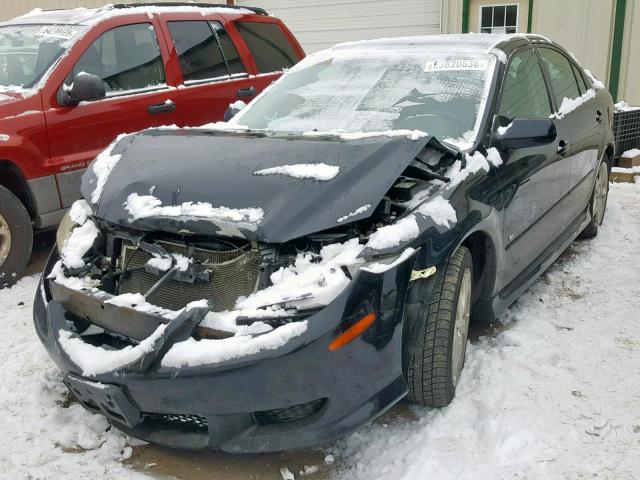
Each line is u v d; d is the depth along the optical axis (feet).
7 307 13.67
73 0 37.40
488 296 10.89
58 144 15.39
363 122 11.71
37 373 10.91
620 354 11.13
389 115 11.74
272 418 7.97
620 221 18.84
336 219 8.26
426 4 33.94
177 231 8.71
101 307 8.75
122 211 9.26
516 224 11.39
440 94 11.87
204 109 18.88
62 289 9.39
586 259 15.83
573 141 14.16
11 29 17.99
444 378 9.14
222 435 7.82
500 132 11.07
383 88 12.43
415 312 8.64
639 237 17.33
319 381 7.59
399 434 9.07
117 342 8.91
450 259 9.34
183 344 7.78
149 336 8.05
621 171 24.02
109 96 16.60
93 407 8.63
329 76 13.33
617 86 30.01
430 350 9.04
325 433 7.73
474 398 9.77
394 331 8.07
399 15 34.65
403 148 9.10
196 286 8.65
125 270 9.34
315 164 8.95
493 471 8.23
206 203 8.73
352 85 12.78
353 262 8.01
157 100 17.58
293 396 7.57
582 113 15.16
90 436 9.20
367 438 9.04
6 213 14.46
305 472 8.46
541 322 12.22
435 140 9.50
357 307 7.75
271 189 8.68
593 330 12.03
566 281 14.48
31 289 14.65
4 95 15.14
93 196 9.91
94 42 16.67
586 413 9.44
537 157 12.19
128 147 10.80
